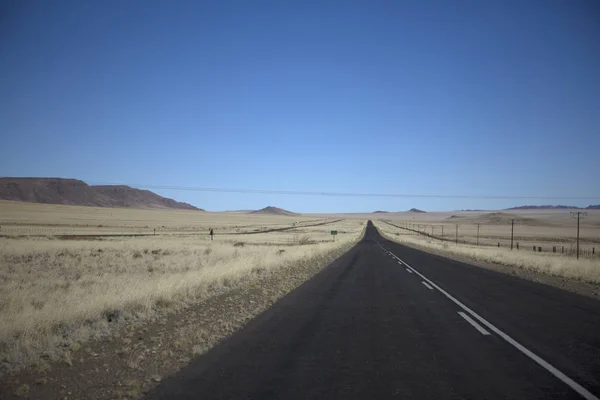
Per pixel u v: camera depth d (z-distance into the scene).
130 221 120.81
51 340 7.55
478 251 39.34
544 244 78.62
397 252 42.31
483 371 6.32
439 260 32.06
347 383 5.83
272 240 60.84
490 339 8.31
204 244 43.78
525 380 5.93
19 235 51.09
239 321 9.93
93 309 9.79
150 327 9.11
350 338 8.38
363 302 12.88
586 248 65.12
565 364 6.66
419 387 5.67
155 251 33.12
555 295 14.45
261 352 7.35
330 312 11.19
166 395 5.41
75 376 6.09
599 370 6.37
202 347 7.56
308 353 7.30
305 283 17.67
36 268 21.30
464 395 5.39
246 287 15.45
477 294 14.68
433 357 7.07
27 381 5.86
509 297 13.98
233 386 5.71
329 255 35.91
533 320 10.17
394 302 12.90
